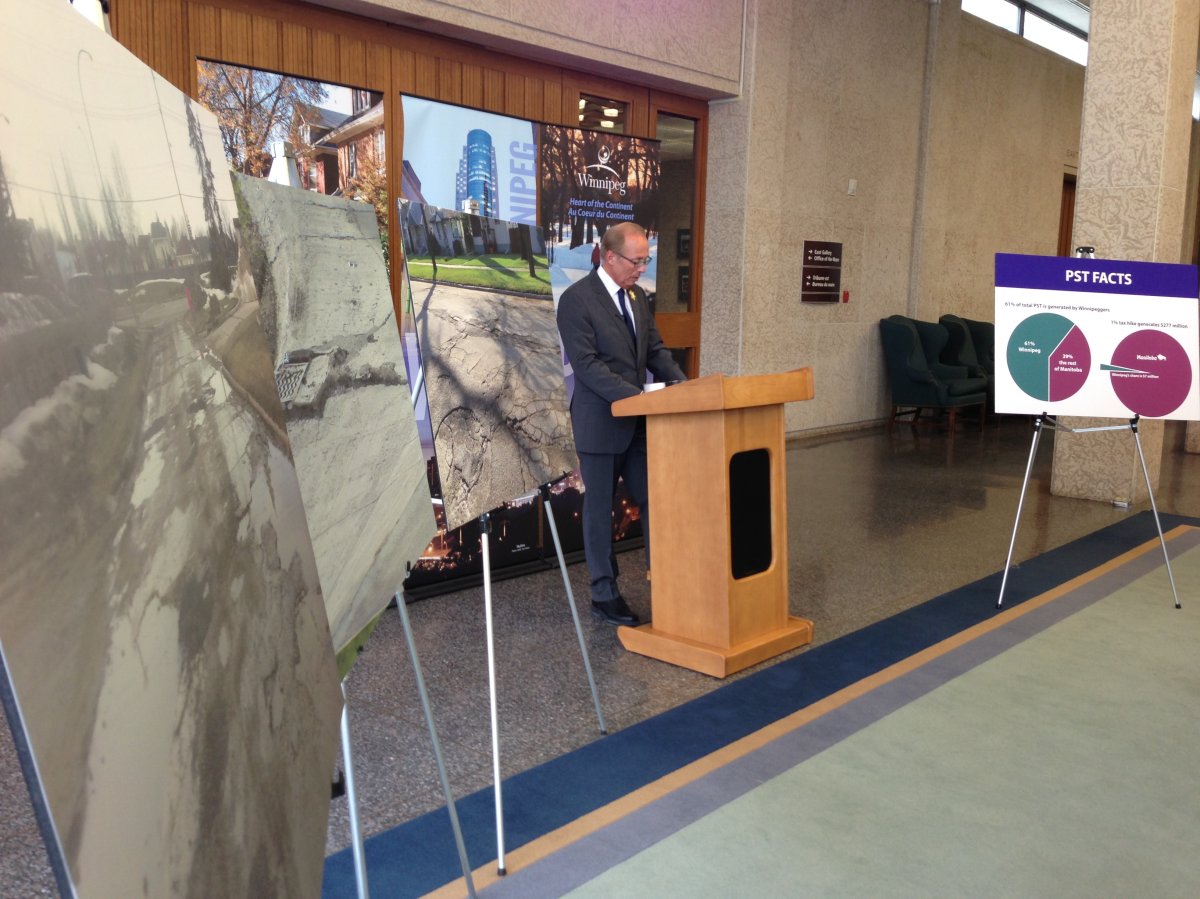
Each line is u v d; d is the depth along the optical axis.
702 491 3.28
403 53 4.48
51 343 0.40
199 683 0.51
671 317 6.75
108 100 0.54
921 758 2.62
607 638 3.58
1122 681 3.18
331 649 0.86
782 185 7.25
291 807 0.63
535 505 4.49
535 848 2.17
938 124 9.23
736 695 3.06
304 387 1.18
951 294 9.93
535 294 2.77
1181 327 4.15
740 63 6.52
